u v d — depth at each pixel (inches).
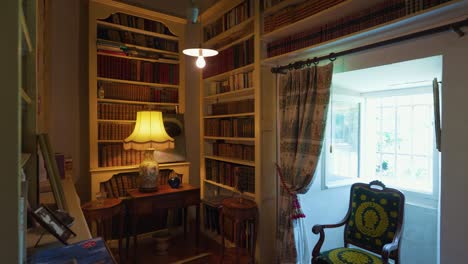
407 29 69.6
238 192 115.4
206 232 137.9
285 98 100.2
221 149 131.3
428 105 107.2
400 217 80.8
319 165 110.1
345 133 120.6
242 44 114.9
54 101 112.8
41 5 82.9
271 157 108.4
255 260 106.7
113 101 120.0
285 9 93.7
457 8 58.1
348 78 94.9
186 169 133.0
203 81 141.3
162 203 109.7
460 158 59.7
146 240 128.6
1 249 27.9
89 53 111.3
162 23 131.7
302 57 98.0
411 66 75.6
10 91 28.0
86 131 119.9
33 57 52.9
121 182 120.0
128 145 106.8
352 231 89.9
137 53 124.3
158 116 112.0
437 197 101.6
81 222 56.2
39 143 60.0
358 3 71.1
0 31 27.5
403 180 115.6
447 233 61.9
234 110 121.5
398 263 77.0
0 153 27.7
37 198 54.2
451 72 61.1
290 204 97.4
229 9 121.7
